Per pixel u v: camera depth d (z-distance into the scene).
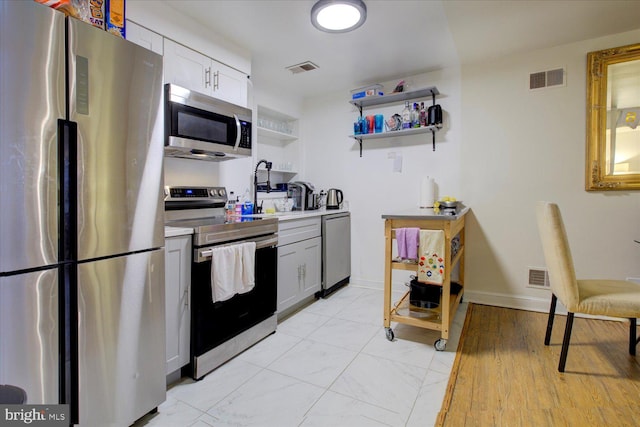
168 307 1.70
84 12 1.32
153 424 1.46
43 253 1.09
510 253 2.92
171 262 1.71
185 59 2.17
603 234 2.59
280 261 2.60
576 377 1.81
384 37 2.49
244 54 2.65
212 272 1.86
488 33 2.45
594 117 2.55
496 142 2.94
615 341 2.24
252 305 2.22
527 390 1.70
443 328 2.12
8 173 1.01
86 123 1.20
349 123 3.66
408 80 3.29
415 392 1.70
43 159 1.08
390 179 3.46
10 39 1.01
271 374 1.87
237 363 2.00
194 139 2.05
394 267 2.27
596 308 1.79
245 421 1.49
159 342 1.52
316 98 3.86
